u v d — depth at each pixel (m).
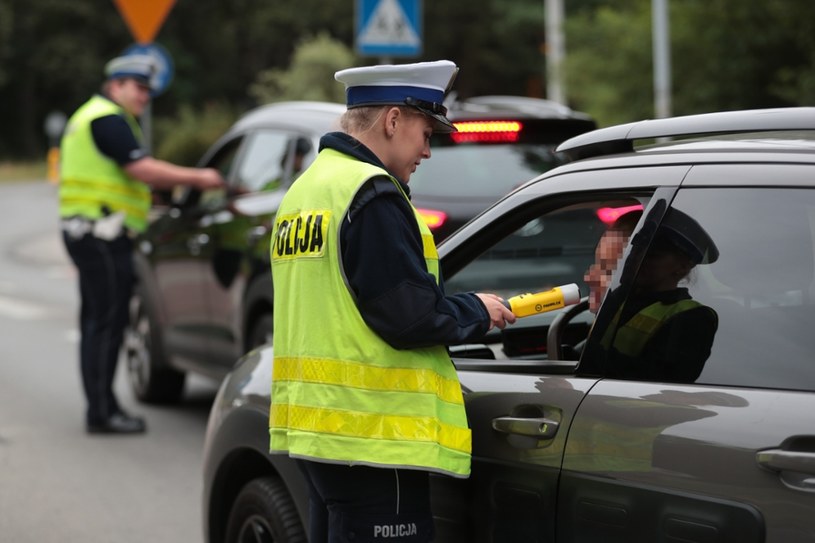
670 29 39.06
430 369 8.40
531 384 8.52
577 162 8.84
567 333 9.81
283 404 8.93
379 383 8.32
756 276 7.48
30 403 23.45
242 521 11.03
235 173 20.23
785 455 6.88
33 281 44.22
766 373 7.30
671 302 7.81
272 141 19.47
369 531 8.54
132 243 20.89
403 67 8.55
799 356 7.20
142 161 20.20
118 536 15.32
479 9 160.88
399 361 8.34
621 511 7.68
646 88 41.09
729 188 7.74
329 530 8.79
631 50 40.75
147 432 20.97
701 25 38.34
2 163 188.62
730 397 7.33
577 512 7.96
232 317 19.25
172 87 190.25
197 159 77.94
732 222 7.66
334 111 18.78
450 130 8.86
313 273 8.53
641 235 8.02
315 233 8.52
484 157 17.89
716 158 7.90
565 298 8.65
